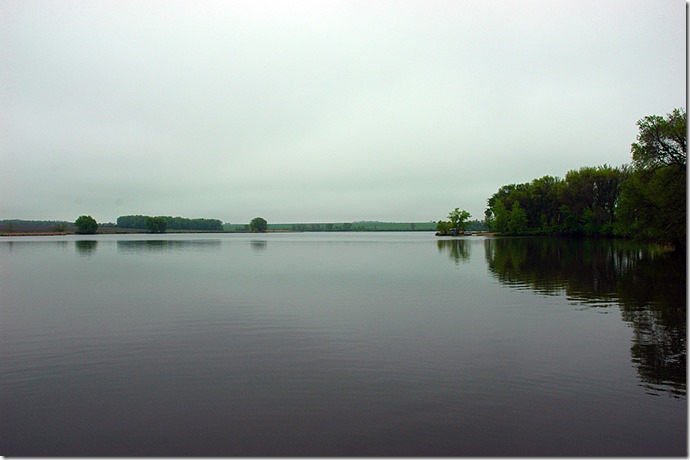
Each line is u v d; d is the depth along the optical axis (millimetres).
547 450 8344
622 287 27812
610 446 8477
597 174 108375
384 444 8594
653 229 50812
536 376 12078
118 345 15508
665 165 49000
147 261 51812
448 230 190250
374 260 52406
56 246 92250
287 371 12664
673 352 14094
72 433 9172
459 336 16266
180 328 17891
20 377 12352
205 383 11789
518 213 140125
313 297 25188
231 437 8930
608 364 13008
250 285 30484
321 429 9203
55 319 19672
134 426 9430
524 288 28016
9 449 8594
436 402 10453
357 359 13695
